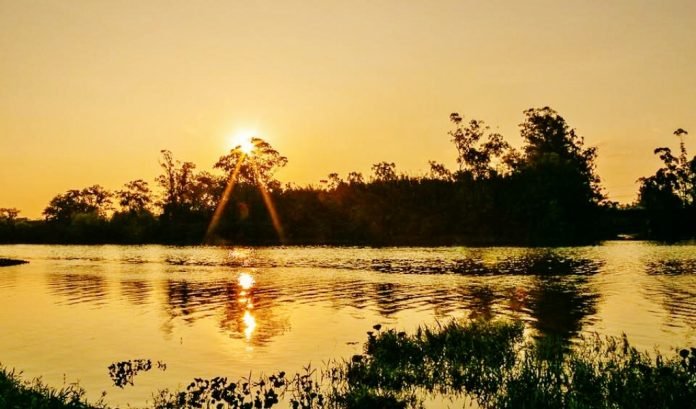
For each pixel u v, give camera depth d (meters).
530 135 118.50
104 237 138.38
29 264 65.56
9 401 12.00
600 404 12.21
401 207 113.94
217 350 19.67
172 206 138.25
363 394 13.44
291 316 26.59
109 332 23.39
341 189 120.88
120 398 14.36
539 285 36.97
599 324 22.75
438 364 16.27
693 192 108.56
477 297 31.95
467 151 122.00
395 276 45.00
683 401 11.83
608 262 53.53
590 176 112.25
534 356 16.48
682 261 53.34
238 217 125.31
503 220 103.69
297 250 85.81
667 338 19.83
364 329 23.11
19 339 22.19
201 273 50.97
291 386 15.09
